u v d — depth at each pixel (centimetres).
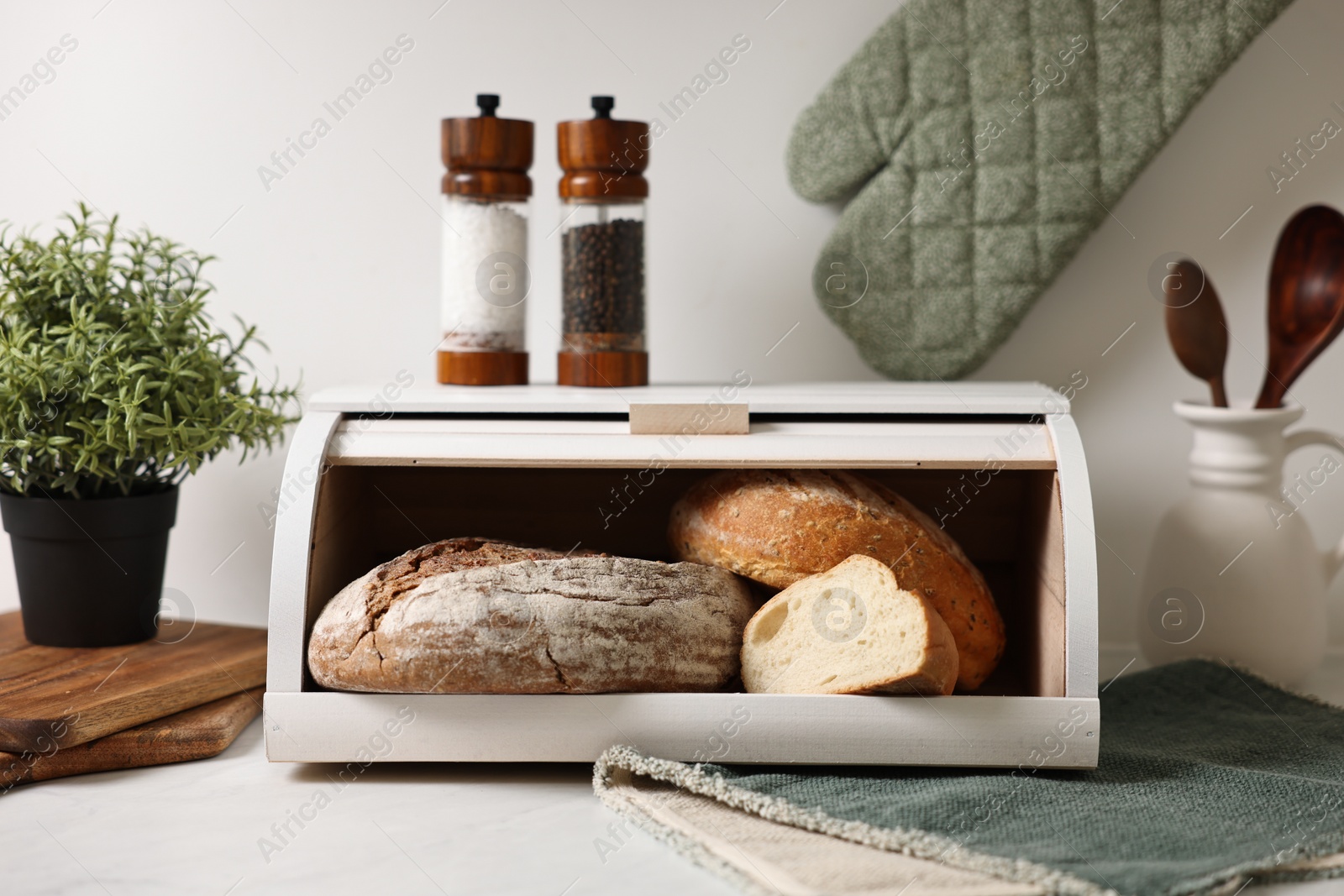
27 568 96
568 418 84
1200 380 107
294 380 114
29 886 60
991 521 100
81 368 89
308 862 64
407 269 113
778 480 84
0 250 95
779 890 59
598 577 77
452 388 93
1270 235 108
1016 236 105
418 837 67
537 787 76
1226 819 68
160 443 92
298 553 76
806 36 108
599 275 94
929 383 104
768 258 111
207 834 68
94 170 113
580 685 74
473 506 102
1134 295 109
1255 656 98
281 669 75
